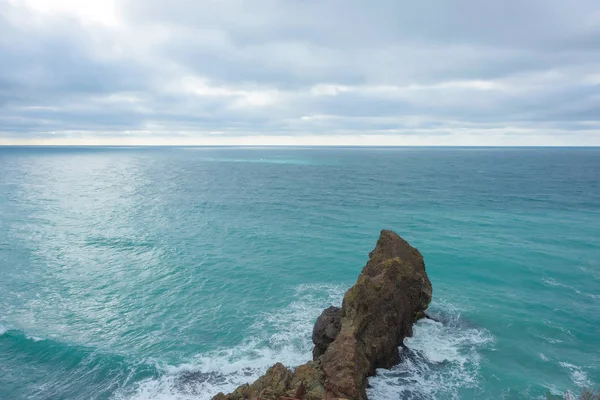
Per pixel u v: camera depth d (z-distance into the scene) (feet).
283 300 113.09
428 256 151.53
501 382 76.84
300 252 156.87
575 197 294.66
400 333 88.17
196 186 374.84
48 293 118.32
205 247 163.94
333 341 73.56
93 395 74.18
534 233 186.60
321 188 357.41
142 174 510.99
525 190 335.67
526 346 89.51
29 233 188.55
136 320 101.91
